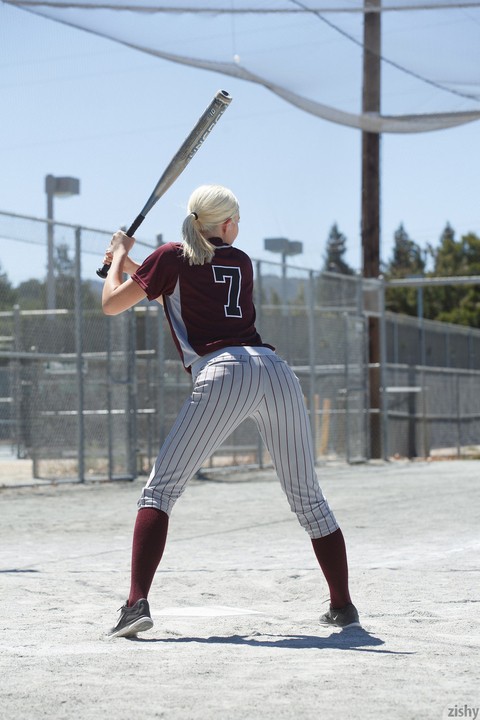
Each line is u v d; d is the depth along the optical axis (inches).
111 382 1085.1
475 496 890.1
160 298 347.9
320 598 419.5
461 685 260.8
